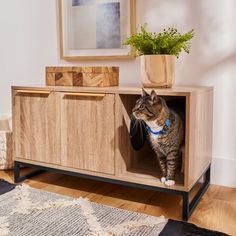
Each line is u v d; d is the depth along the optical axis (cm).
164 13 172
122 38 183
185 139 126
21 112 166
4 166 191
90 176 151
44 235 115
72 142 153
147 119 129
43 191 156
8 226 121
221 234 115
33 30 211
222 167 167
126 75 185
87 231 118
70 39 198
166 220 126
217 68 164
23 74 220
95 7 188
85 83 160
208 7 162
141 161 165
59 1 197
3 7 218
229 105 163
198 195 150
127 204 145
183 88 145
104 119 144
